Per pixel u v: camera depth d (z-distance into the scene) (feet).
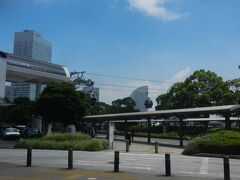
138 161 76.79
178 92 236.22
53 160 75.61
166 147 131.64
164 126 260.42
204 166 69.46
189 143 102.68
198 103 226.79
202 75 231.91
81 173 53.78
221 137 98.27
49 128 177.17
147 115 158.92
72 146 111.96
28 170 56.80
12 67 178.19
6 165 63.93
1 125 226.38
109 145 122.31
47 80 201.26
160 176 52.03
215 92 225.56
